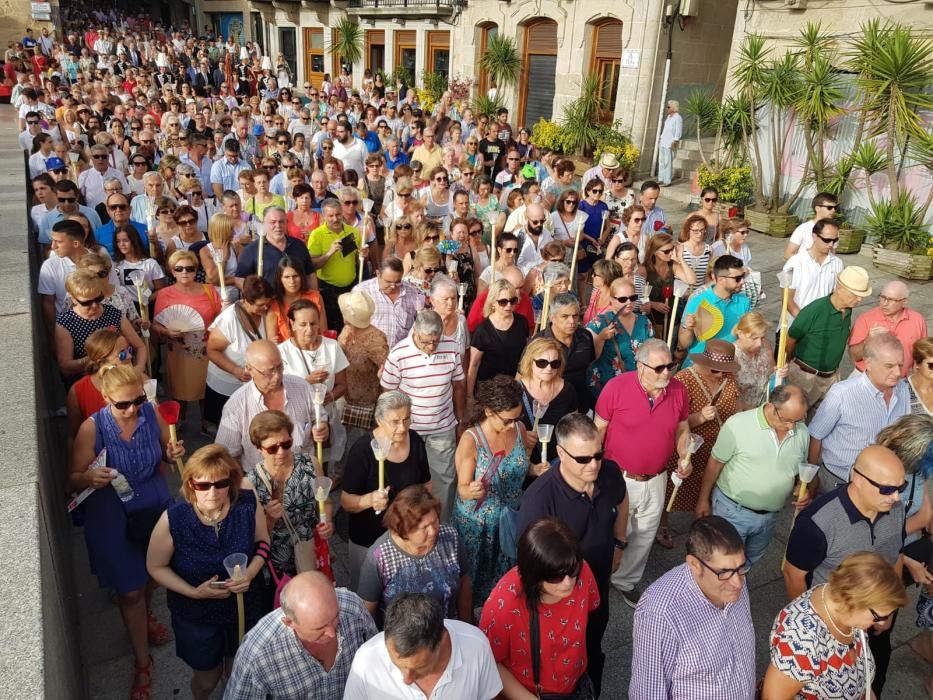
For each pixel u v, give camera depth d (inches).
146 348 218.4
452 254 271.7
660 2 596.7
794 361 225.6
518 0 732.0
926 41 442.0
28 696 78.0
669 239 269.7
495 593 117.7
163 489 151.2
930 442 144.3
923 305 383.9
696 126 645.3
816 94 462.6
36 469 119.2
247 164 414.3
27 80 691.4
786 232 499.5
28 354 159.3
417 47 903.7
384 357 204.5
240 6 1332.4
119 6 1635.1
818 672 112.2
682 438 167.6
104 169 363.6
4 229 257.4
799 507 158.2
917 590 192.1
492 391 150.0
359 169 458.6
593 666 136.2
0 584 93.1
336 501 206.2
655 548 202.7
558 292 223.1
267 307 204.5
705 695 110.3
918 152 427.8
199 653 128.6
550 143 678.5
